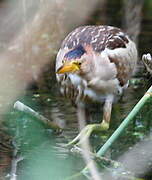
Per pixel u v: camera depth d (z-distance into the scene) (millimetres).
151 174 8641
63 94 10633
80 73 10000
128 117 8625
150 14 15148
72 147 9172
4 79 11984
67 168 8688
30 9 13422
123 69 10672
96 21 14719
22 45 12922
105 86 10312
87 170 8414
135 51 11250
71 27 13969
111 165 8656
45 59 12664
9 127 9953
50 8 13141
